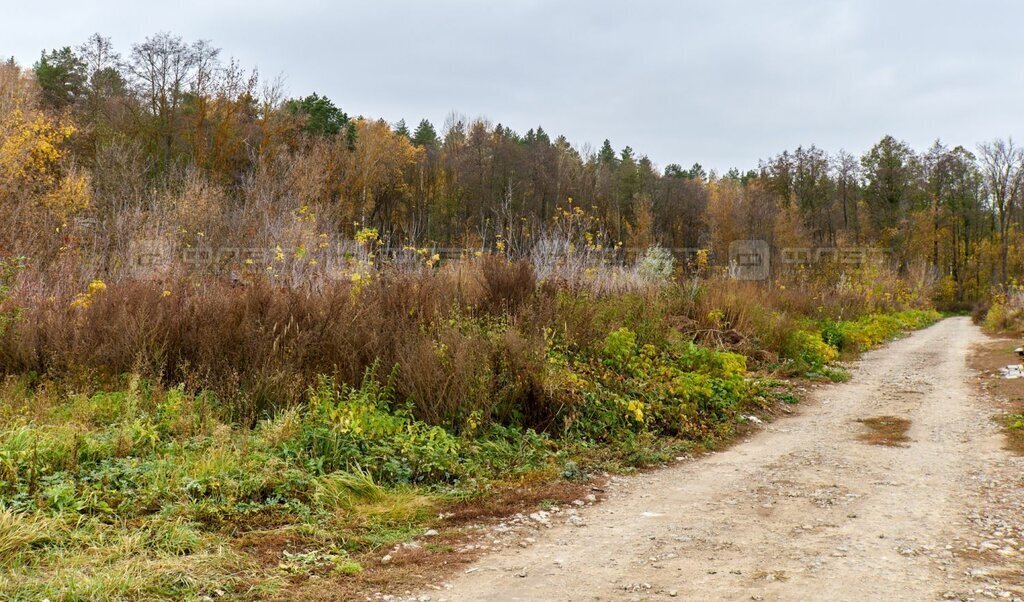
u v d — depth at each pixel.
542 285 11.77
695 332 14.32
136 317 8.07
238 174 34.22
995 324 29.31
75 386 7.18
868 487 6.53
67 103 39.72
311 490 5.47
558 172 56.00
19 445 5.30
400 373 7.73
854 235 64.81
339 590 4.04
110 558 4.09
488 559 4.62
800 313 22.03
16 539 4.09
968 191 68.88
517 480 6.52
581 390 8.52
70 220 15.57
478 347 8.10
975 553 4.67
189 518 4.76
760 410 10.64
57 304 8.74
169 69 34.88
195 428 6.34
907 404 11.52
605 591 4.06
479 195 55.22
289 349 7.79
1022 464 7.33
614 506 5.95
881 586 4.10
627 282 15.68
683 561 4.57
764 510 5.80
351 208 41.41
